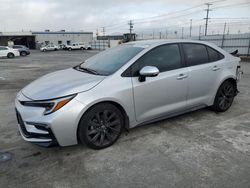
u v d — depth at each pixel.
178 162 2.82
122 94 3.11
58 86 2.99
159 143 3.31
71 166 2.79
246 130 3.72
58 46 51.88
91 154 3.04
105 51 4.29
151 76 3.18
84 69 3.76
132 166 2.76
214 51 4.25
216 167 2.71
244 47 22.28
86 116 2.91
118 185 2.43
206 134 3.59
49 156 3.02
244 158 2.89
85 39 68.12
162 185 2.41
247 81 8.15
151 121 3.57
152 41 3.79
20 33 59.47
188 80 3.76
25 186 2.44
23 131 3.02
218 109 4.44
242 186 2.38
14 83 8.41
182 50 3.80
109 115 3.13
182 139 3.42
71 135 2.84
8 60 20.64
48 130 2.73
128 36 47.81
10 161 2.91
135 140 3.40
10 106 5.29
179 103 3.78
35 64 16.39
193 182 2.45
